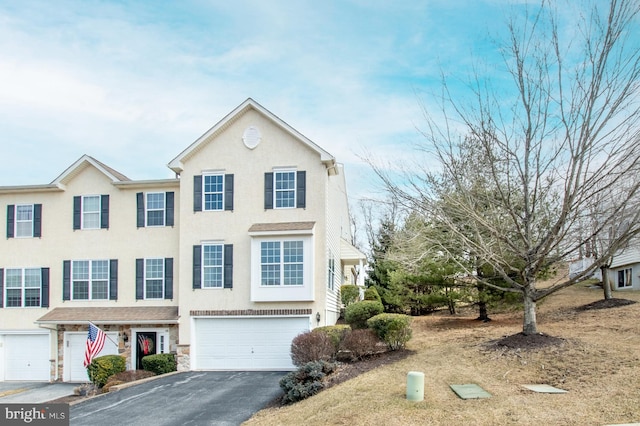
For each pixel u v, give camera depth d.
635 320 16.84
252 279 21.20
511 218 15.29
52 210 24.47
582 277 14.14
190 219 22.42
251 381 18.42
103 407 15.95
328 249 22.53
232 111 22.27
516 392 11.46
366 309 20.22
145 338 22.78
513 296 20.00
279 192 21.98
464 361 14.43
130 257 23.59
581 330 16.17
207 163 22.58
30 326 23.86
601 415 9.48
